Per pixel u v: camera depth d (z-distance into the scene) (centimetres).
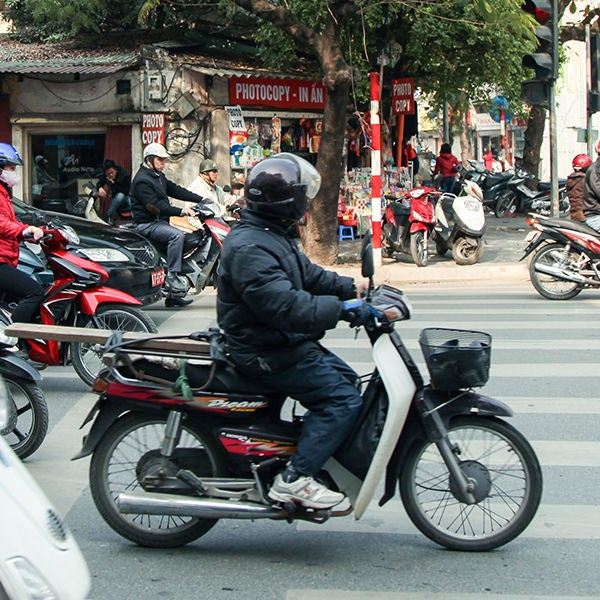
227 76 1814
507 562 462
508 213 2406
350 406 443
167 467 460
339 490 454
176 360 460
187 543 479
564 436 656
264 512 452
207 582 441
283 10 1474
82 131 1856
